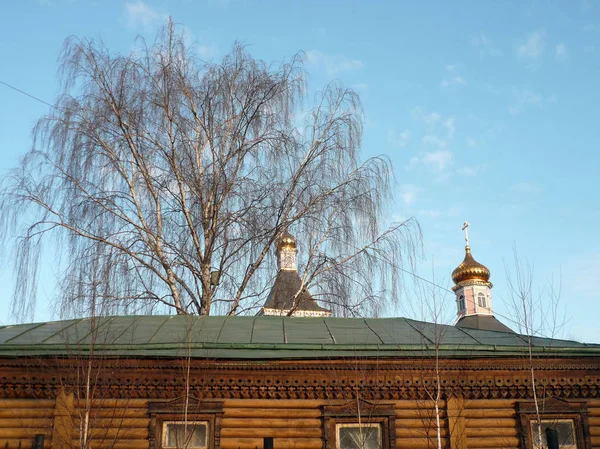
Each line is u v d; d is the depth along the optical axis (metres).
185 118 22.67
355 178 22.45
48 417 12.35
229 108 23.12
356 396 12.70
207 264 21.44
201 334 14.26
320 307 21.83
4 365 12.41
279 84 23.25
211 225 21.70
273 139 22.73
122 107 22.00
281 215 22.03
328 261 21.61
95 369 12.42
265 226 21.73
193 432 12.41
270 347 13.00
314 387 12.73
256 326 15.12
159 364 12.55
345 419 12.65
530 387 12.88
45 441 12.20
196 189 21.94
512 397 12.91
